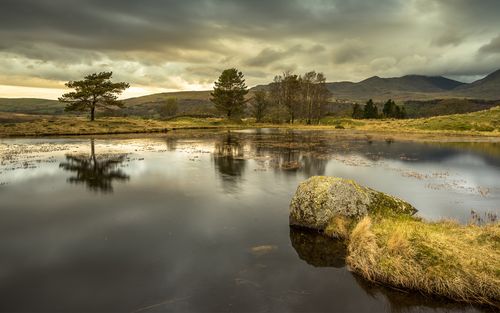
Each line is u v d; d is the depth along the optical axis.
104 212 14.47
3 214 14.16
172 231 12.27
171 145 41.97
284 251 10.59
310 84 102.38
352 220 12.09
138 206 15.38
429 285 8.16
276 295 8.12
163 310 7.49
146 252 10.46
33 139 49.97
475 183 21.00
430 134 63.88
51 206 15.34
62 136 55.78
